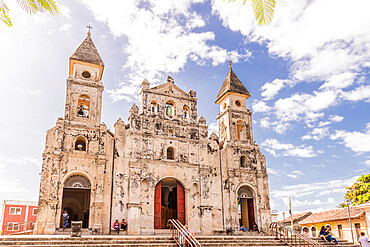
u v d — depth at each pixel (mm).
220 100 40156
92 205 28547
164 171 31938
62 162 28719
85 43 33688
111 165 30391
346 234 38500
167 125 33688
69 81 31453
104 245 20656
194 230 31359
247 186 35750
